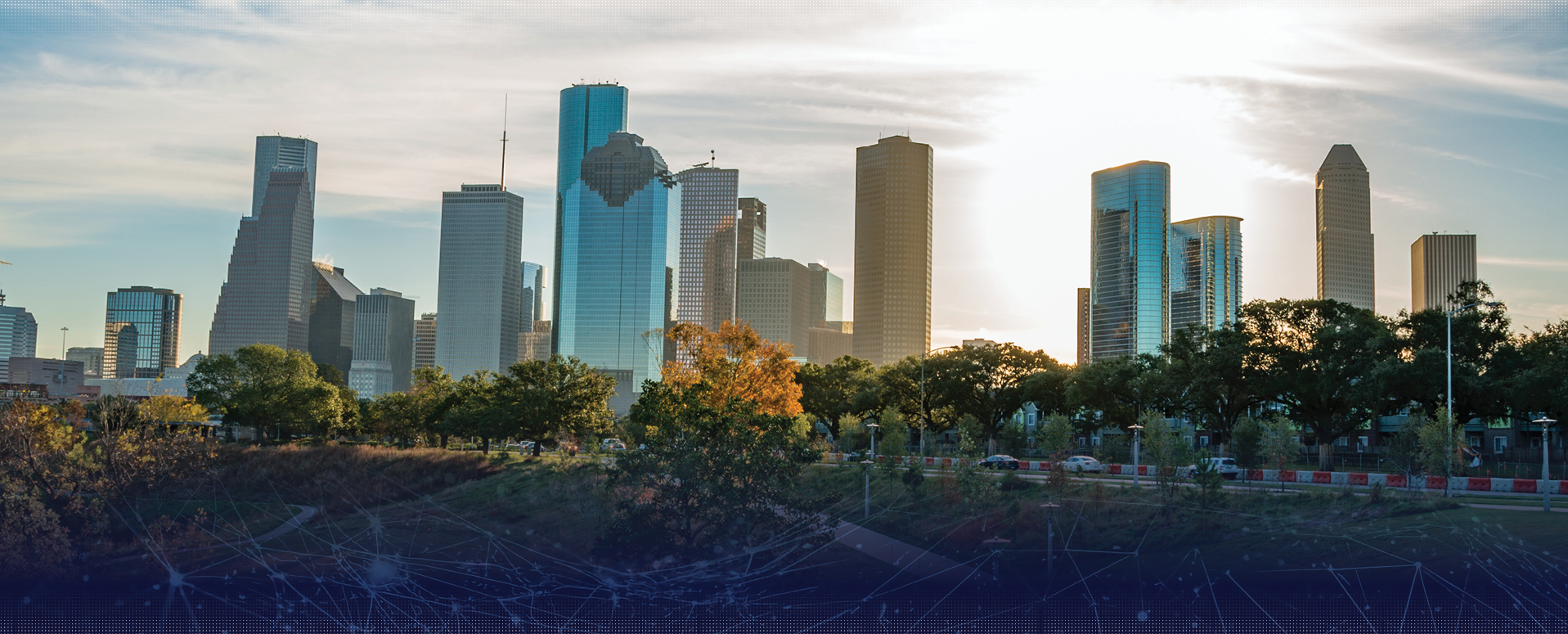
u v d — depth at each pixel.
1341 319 88.50
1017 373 121.94
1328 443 88.06
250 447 86.50
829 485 59.28
